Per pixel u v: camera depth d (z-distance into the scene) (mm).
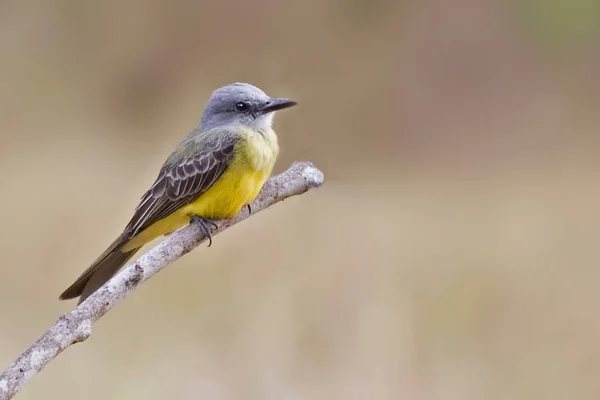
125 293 6227
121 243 8656
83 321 5902
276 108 9219
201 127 9430
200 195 8695
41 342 5707
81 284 8336
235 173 8656
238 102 9172
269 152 8922
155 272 7035
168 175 8906
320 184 8703
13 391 5445
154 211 8867
